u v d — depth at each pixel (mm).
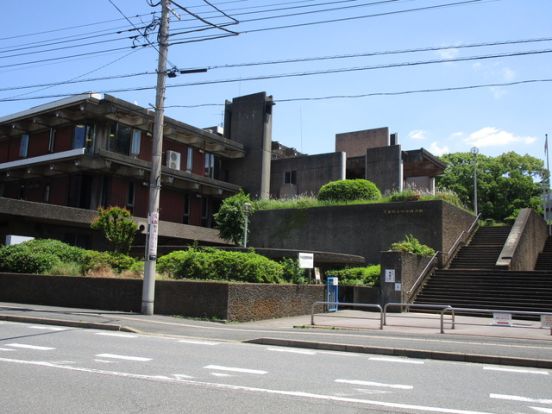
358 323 17484
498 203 56812
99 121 31625
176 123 35031
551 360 10047
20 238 23625
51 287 19516
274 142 56344
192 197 39094
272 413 6027
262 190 41375
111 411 5938
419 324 17297
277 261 24125
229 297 16141
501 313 14844
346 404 6574
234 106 43781
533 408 6617
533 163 57969
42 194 33875
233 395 6859
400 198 31016
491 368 9750
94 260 20922
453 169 59812
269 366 9180
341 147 50156
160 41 18000
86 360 9117
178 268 19031
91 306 18547
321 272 27891
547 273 23047
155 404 6281
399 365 9789
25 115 32188
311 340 12391
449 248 28906
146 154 34844
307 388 7434
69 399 6410
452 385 7973
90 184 32000
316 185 41656
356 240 30781
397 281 22750
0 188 36875
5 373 7867
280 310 18500
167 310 17125
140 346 11039
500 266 24953
